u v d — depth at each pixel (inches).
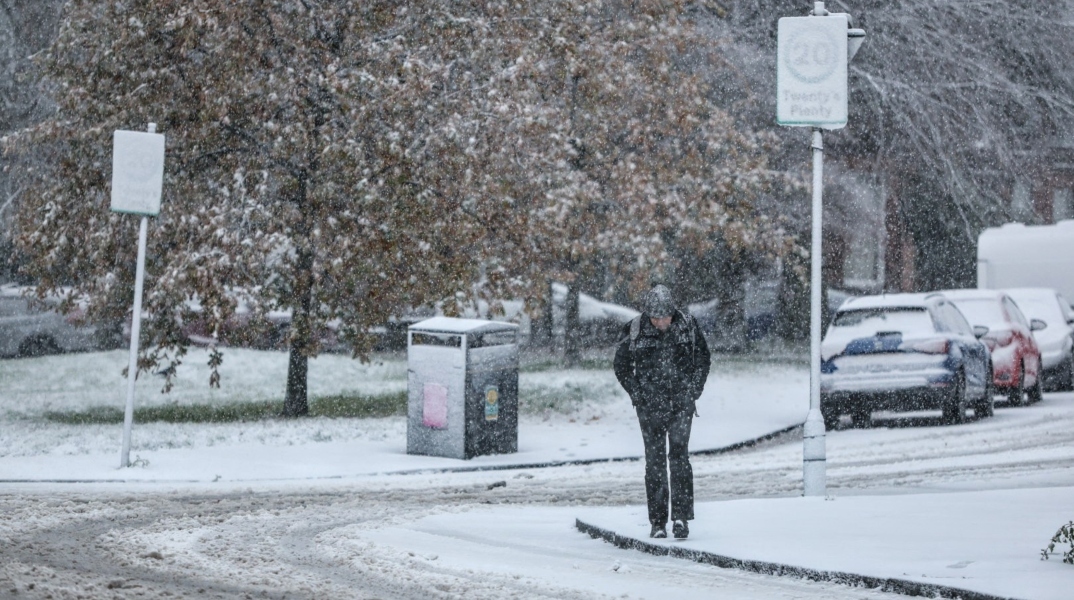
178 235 2134.6
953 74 3823.8
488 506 1300.4
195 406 2410.2
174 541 1072.8
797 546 961.5
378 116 2114.9
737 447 1895.9
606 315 3809.1
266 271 2187.5
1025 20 3964.1
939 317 2108.8
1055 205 4343.0
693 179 2709.2
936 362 2057.1
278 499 1355.8
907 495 1227.9
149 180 1619.1
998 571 839.7
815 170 1331.2
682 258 3907.5
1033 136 4247.0
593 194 2496.3
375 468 1627.7
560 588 858.1
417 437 1754.4
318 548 1035.9
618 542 1044.5
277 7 2144.4
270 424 2087.8
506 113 2154.3
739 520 1090.7
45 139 2244.1
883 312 2124.8
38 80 2316.7
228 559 977.5
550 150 2351.1
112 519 1199.6
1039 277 3191.4
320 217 2126.0
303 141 2103.8
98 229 2213.3
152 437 1897.1
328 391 2689.5
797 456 1774.1
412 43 2217.0
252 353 3420.3
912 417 2292.1
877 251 4325.8
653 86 2701.8
